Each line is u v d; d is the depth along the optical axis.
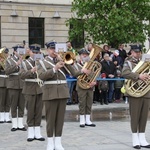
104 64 16.98
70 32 21.73
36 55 8.99
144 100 8.96
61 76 8.52
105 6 19.83
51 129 8.53
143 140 9.07
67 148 8.94
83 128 11.55
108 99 17.56
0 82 12.48
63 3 30.77
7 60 11.02
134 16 19.66
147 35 22.03
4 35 29.12
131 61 8.89
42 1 30.30
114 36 19.59
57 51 8.25
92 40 22.52
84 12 20.41
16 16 29.44
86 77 11.59
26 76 9.66
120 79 17.23
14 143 9.59
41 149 8.91
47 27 30.52
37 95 9.78
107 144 9.36
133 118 8.98
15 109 11.21
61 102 8.53
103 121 12.92
